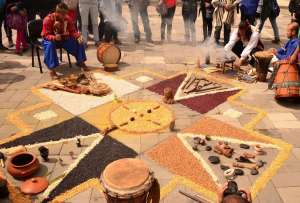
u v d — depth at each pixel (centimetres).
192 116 644
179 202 438
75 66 894
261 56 770
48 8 1087
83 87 742
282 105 689
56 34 810
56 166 505
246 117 642
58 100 704
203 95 726
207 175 486
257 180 475
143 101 698
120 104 686
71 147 550
